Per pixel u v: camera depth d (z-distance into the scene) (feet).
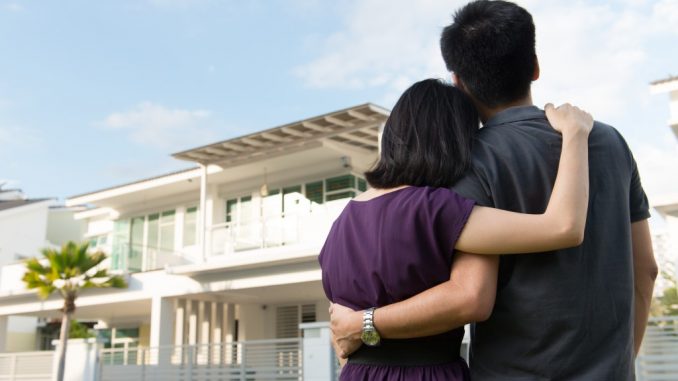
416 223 4.02
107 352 48.08
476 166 4.21
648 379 22.15
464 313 3.82
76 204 63.21
